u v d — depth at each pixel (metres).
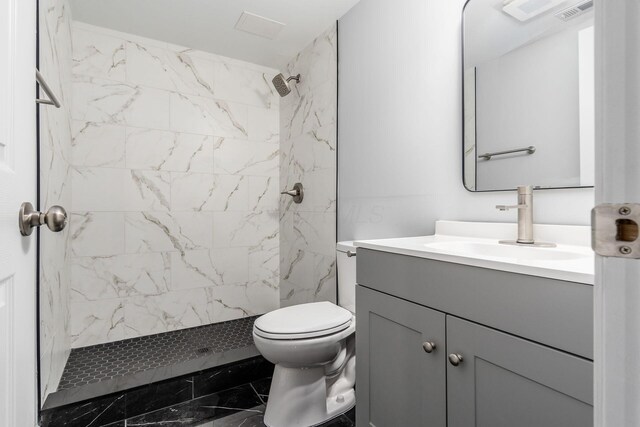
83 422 1.43
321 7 1.97
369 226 1.84
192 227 2.42
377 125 1.78
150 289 2.27
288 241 2.61
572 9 1.05
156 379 1.62
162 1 1.90
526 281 0.67
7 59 0.57
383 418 1.03
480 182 1.30
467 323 0.78
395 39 1.67
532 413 0.66
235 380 1.80
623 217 0.26
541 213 1.13
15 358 0.60
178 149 2.37
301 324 1.41
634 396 0.26
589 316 0.58
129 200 2.21
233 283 2.57
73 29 2.06
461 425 0.80
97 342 2.10
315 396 1.49
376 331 1.06
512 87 1.20
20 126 0.62
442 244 1.10
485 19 1.28
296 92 2.52
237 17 2.06
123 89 2.20
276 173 2.76
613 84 0.27
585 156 1.02
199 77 2.45
